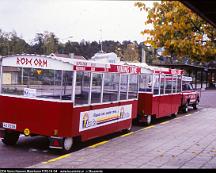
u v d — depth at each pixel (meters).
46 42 58.31
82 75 11.22
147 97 17.62
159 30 10.68
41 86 11.04
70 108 10.76
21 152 11.02
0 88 11.71
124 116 14.49
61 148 10.79
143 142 12.74
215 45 10.55
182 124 18.02
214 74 70.88
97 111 12.30
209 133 15.11
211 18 7.36
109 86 13.06
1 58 11.70
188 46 10.46
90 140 13.17
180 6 10.12
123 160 9.80
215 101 34.94
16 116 11.34
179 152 11.05
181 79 22.23
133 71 15.02
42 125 10.92
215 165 9.28
